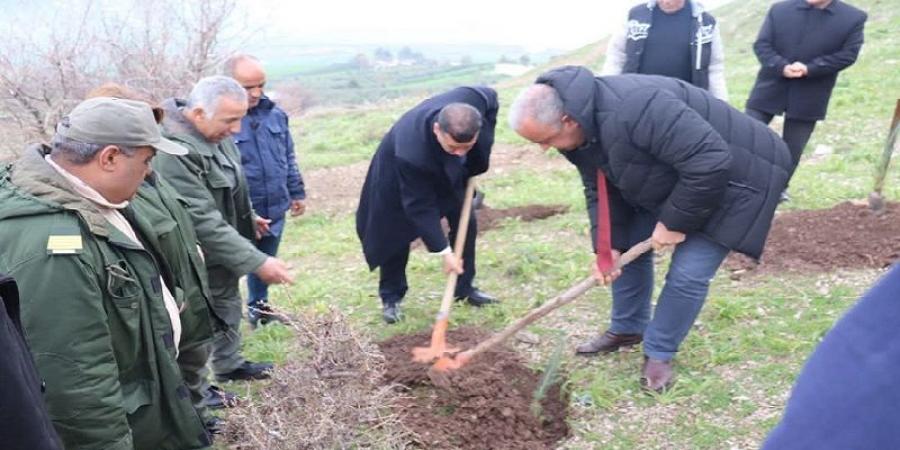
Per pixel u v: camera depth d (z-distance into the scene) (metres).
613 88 3.52
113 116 2.55
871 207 5.67
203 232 3.70
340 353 3.50
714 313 4.69
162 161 3.64
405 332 4.91
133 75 10.52
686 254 3.79
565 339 4.19
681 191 3.49
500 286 5.54
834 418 1.12
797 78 5.99
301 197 5.38
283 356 4.64
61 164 2.58
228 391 4.29
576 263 5.73
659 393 3.97
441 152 4.20
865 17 5.79
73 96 10.02
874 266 5.01
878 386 1.10
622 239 4.18
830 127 8.91
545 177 8.59
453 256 4.44
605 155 3.61
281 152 4.99
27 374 1.87
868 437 1.09
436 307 5.28
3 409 1.72
